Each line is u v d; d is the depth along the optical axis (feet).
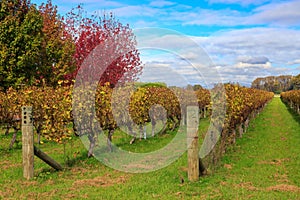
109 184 21.99
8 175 23.91
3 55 55.93
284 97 142.20
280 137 45.52
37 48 59.47
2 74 57.11
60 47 64.85
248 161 29.12
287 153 33.27
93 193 19.88
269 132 51.37
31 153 22.89
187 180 22.50
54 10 70.28
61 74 62.85
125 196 19.33
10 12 60.03
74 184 21.86
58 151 34.27
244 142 40.50
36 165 27.07
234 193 19.58
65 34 67.51
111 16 64.54
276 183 22.24
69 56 64.23
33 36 60.18
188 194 19.56
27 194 19.57
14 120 34.50
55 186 21.35
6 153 33.58
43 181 22.50
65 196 19.31
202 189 20.48
